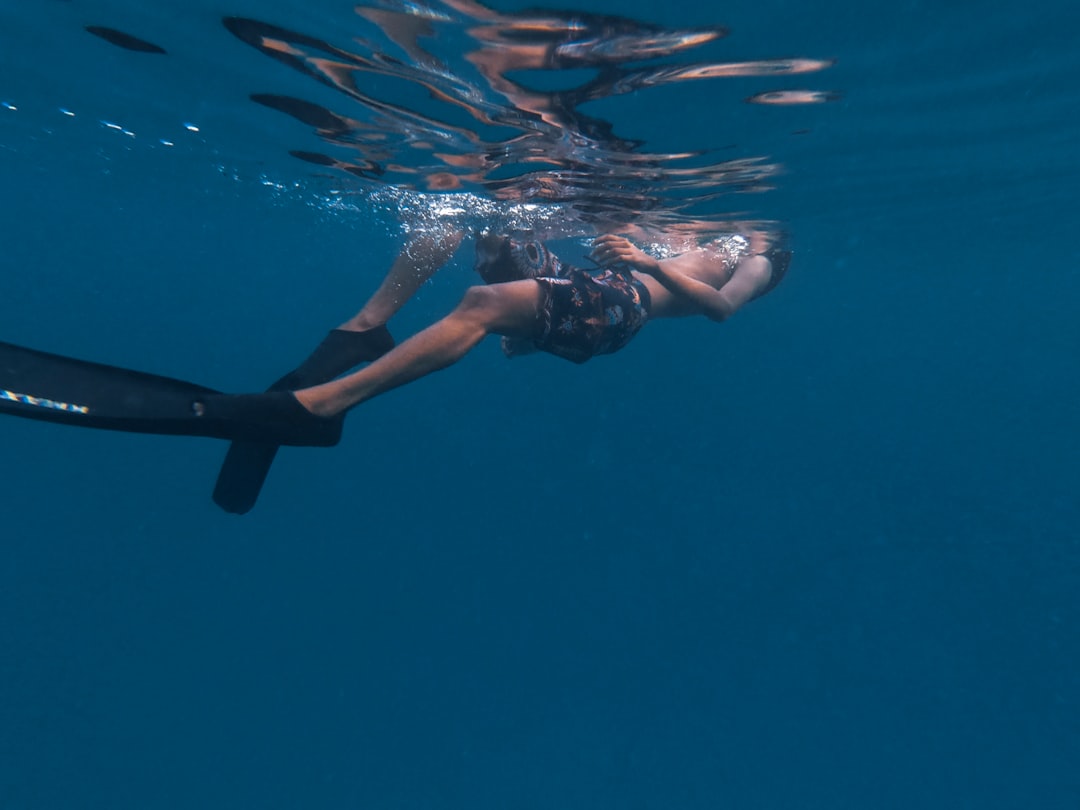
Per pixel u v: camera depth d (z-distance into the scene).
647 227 11.71
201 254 32.66
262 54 6.11
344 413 3.89
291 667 23.42
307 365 4.48
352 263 27.09
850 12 4.87
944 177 11.16
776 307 41.50
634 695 20.73
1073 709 17.70
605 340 5.19
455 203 10.52
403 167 9.13
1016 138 9.02
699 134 7.34
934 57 5.84
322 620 26.92
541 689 21.75
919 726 17.78
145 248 34.19
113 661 23.56
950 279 32.41
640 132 7.16
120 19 5.90
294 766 18.72
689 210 10.83
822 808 15.65
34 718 20.19
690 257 7.44
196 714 20.84
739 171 8.95
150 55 6.63
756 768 17.12
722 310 6.21
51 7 5.85
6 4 5.88
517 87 5.92
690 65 5.51
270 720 20.62
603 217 11.01
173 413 3.45
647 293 5.91
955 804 15.24
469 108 6.59
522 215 10.82
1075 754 16.19
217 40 5.97
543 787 17.70
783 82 6.01
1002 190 13.15
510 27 4.82
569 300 4.77
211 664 23.55
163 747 19.31
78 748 19.11
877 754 17.02
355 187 11.04
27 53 7.14
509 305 4.41
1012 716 17.70
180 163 12.08
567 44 5.08
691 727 19.09
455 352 4.11
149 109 8.55
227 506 4.33
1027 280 34.06
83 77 7.68
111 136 10.62
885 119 7.42
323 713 20.98
